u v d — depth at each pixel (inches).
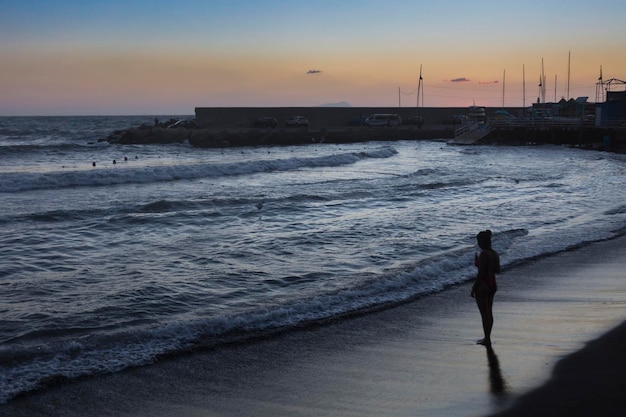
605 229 733.3
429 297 458.0
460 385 285.3
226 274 528.7
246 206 912.9
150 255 602.2
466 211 880.9
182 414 264.4
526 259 577.3
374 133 2869.1
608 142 2171.5
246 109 2979.8
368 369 314.3
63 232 713.0
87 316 408.5
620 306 413.7
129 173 1321.4
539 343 339.9
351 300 446.9
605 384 274.2
